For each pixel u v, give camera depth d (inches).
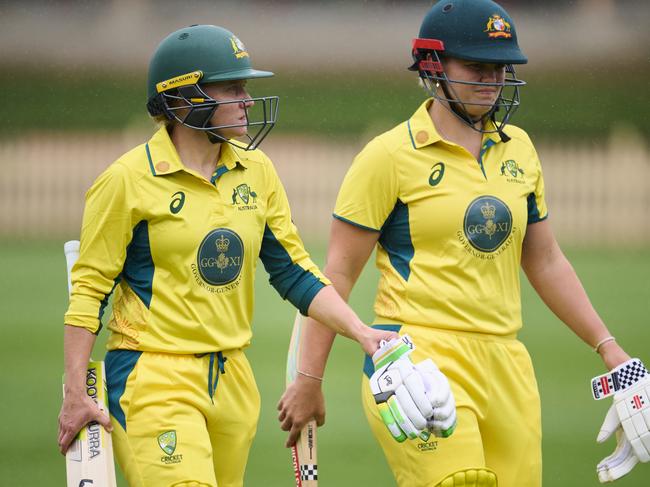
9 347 1573.6
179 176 600.4
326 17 5012.3
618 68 4653.1
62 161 3472.0
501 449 644.7
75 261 614.5
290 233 636.1
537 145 4136.3
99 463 576.4
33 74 4741.6
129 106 4579.2
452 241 629.9
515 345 649.6
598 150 3986.2
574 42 4712.1
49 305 1920.5
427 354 627.2
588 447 1098.7
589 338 681.6
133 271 603.2
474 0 630.5
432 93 637.3
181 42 606.5
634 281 2175.2
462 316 628.7
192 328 596.4
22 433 1147.3
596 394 661.9
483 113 637.9
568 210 3245.6
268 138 4271.7
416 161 634.8
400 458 627.5
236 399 616.1
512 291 649.6
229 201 608.4
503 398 639.8
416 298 633.6
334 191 3366.1
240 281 610.9
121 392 599.5
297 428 669.9
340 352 1571.1
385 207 639.8
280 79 4879.4
